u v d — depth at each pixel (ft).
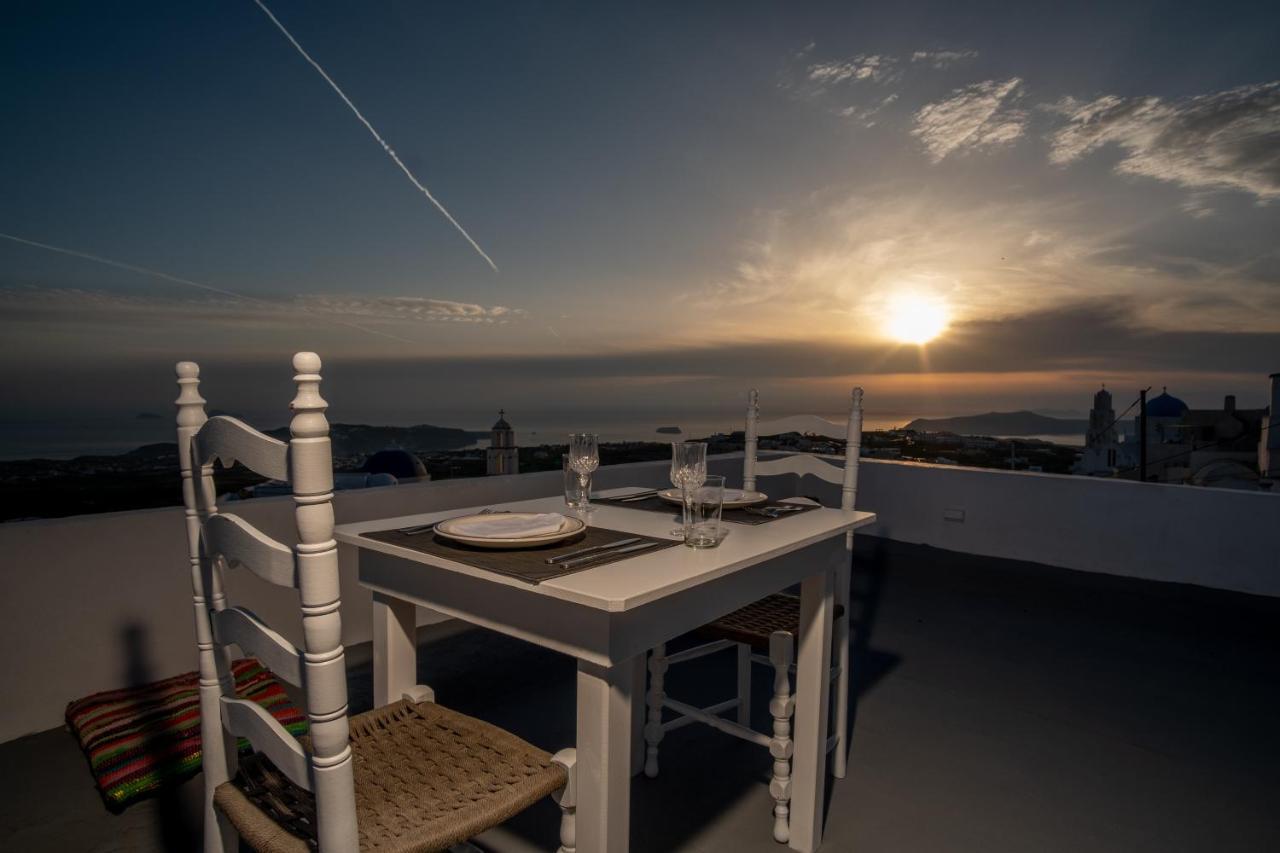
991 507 15.43
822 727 5.54
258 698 7.60
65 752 6.81
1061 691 8.71
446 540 4.71
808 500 6.79
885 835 5.81
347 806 2.94
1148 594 12.74
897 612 11.74
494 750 4.21
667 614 4.10
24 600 7.10
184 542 8.20
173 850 5.43
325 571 2.78
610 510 6.21
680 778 6.66
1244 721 7.94
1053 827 5.93
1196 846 5.69
